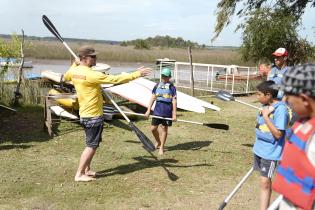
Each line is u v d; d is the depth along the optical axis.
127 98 10.98
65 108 9.57
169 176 5.96
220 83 18.17
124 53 46.12
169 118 7.00
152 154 7.02
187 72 21.09
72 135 8.24
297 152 2.34
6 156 6.68
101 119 5.55
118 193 5.29
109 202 5.00
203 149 7.59
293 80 2.31
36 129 8.62
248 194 5.44
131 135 8.48
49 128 8.09
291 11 16.31
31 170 6.05
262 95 4.17
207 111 11.89
